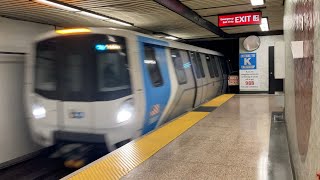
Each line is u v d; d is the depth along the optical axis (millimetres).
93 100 5547
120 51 5656
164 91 6965
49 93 5871
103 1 6914
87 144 5695
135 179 3441
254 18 8734
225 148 4645
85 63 5652
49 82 5898
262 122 6727
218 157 4195
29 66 6129
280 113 7949
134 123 5703
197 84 9680
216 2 7652
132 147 4715
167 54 7680
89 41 5684
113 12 8250
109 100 5508
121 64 5637
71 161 6066
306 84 1927
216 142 5004
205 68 11383
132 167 3830
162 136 5422
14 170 6785
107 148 5574
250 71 14078
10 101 6855
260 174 3510
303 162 2135
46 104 5887
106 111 5500
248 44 13867
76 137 5676
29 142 7336
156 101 6531
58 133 5809
